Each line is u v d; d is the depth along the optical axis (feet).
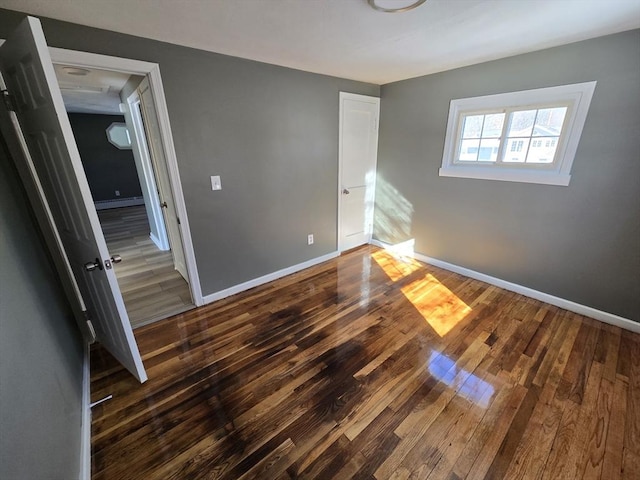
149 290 9.66
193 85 7.14
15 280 3.71
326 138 10.52
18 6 4.78
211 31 5.96
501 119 8.70
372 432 4.80
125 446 4.58
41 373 3.59
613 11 5.25
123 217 20.21
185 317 8.10
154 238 14.71
